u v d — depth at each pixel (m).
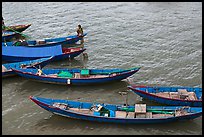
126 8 64.69
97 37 53.09
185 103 35.22
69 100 37.53
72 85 40.28
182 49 49.16
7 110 36.06
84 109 34.53
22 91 39.44
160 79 41.81
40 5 65.75
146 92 35.53
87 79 39.22
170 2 67.25
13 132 32.97
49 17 60.44
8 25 56.94
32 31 55.28
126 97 38.06
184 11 62.84
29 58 44.47
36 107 36.44
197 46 50.00
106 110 34.09
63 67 44.84
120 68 44.47
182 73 43.09
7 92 39.25
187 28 55.91
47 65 45.16
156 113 33.88
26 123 34.16
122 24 57.59
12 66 42.44
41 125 33.84
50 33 54.62
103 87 40.03
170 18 59.97
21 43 48.22
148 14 61.78
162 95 36.44
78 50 45.44
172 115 33.47
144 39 52.25
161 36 53.19
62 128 33.50
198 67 44.34
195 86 40.34
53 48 45.78
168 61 45.94
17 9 63.78
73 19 59.69
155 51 48.59
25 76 39.69
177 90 37.03
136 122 33.12
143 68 44.22
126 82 41.03
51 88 40.00
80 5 65.88
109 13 62.22
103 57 47.19
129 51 48.75
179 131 33.16
